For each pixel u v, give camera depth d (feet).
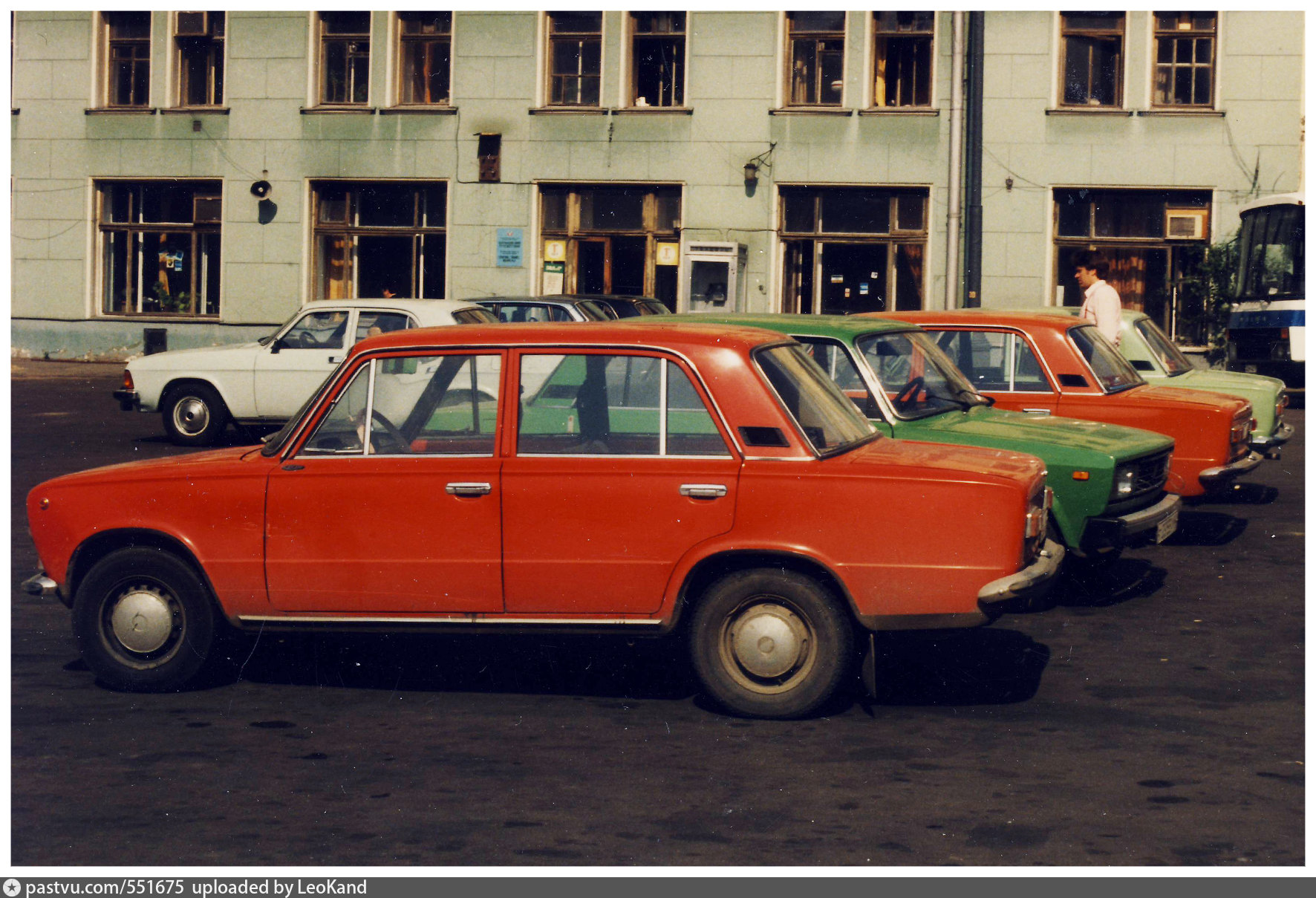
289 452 19.99
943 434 25.88
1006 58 85.97
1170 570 30.45
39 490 20.80
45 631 24.70
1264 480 46.01
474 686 21.04
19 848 14.47
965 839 14.66
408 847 14.46
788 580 18.72
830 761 17.34
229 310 96.37
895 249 88.74
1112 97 86.07
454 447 19.56
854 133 88.22
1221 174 84.89
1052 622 25.43
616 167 90.89
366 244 94.84
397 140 93.25
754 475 18.70
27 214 98.37
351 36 94.07
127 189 97.86
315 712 19.69
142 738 18.34
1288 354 71.41
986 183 86.89
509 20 91.30
